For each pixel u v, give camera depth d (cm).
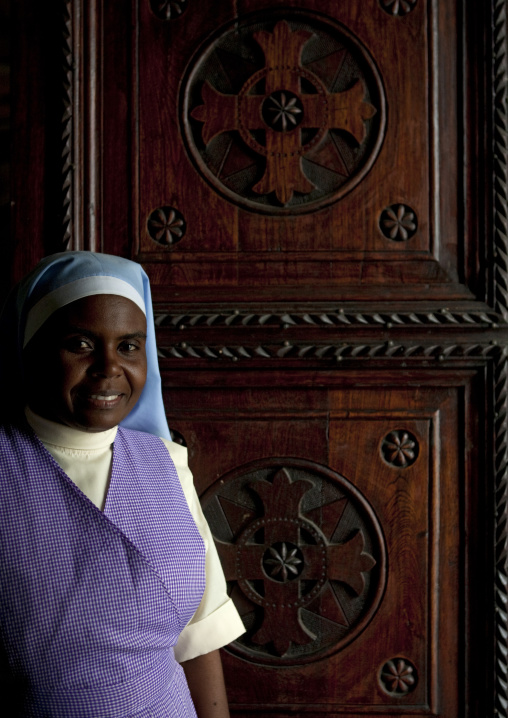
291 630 133
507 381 130
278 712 133
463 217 133
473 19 132
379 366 131
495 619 129
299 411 134
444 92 133
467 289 133
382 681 134
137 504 84
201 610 94
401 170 134
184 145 135
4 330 90
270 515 134
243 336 132
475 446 132
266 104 134
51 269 84
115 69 135
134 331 82
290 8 133
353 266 134
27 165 133
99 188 135
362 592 134
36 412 84
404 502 134
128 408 84
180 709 84
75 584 74
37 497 77
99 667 75
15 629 72
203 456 134
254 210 134
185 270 134
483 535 131
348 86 134
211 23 134
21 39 134
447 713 133
